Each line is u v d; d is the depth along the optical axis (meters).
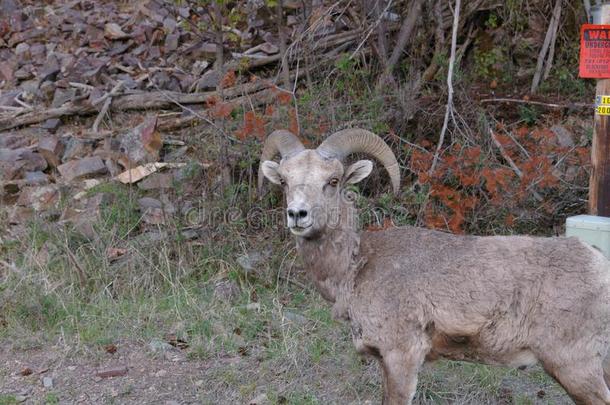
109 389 7.18
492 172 8.66
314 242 6.22
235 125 10.11
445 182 9.41
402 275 5.95
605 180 6.69
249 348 7.85
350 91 10.07
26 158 11.29
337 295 6.22
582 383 5.59
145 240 9.44
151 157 10.88
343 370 7.39
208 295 8.70
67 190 10.54
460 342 5.89
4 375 7.44
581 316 5.54
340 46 11.85
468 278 5.78
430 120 10.29
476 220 9.14
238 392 7.13
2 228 9.81
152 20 14.25
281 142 6.50
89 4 15.28
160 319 8.36
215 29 10.64
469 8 11.78
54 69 13.48
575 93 11.42
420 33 11.48
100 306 8.51
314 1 12.70
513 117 10.92
